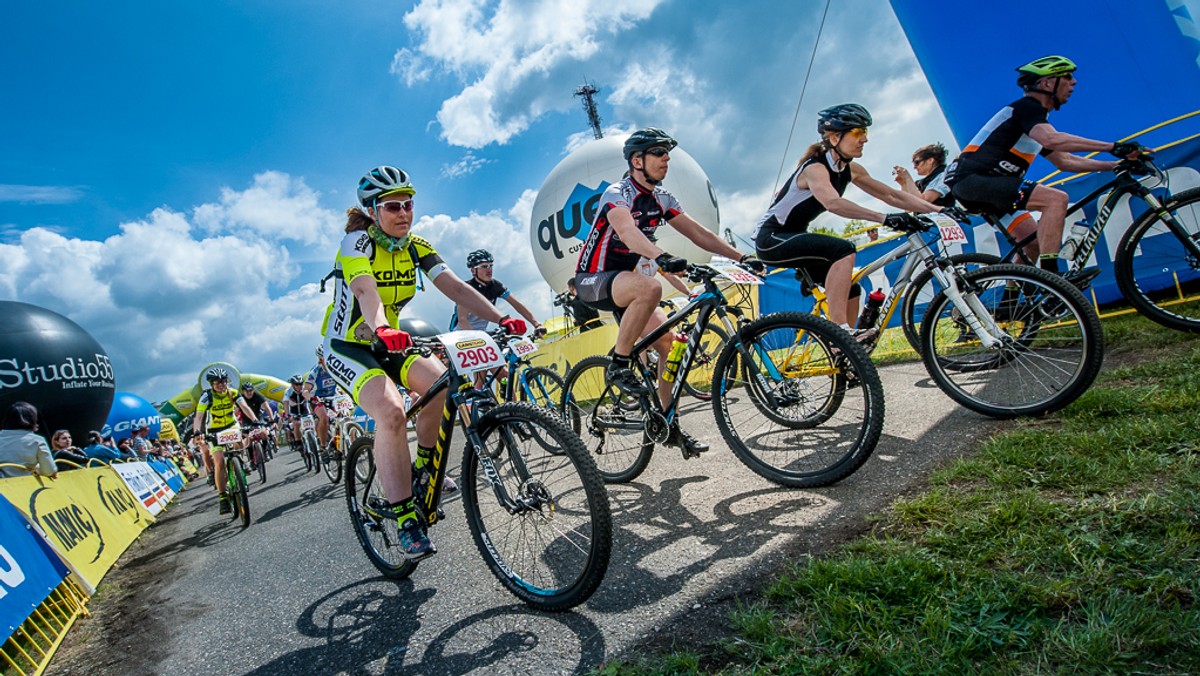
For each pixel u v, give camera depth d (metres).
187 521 6.65
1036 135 3.72
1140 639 1.25
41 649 2.83
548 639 1.89
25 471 4.54
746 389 2.95
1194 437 2.08
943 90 6.63
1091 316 2.66
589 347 8.44
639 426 3.14
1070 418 2.62
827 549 1.99
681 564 2.16
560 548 2.38
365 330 2.63
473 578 2.53
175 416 33.06
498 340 2.54
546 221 14.44
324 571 3.16
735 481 2.99
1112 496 1.84
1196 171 4.33
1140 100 5.46
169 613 3.09
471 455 2.32
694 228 3.31
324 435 7.95
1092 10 5.55
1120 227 4.57
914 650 1.38
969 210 4.15
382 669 1.95
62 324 11.95
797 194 3.46
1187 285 4.37
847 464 2.51
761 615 1.62
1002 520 1.84
